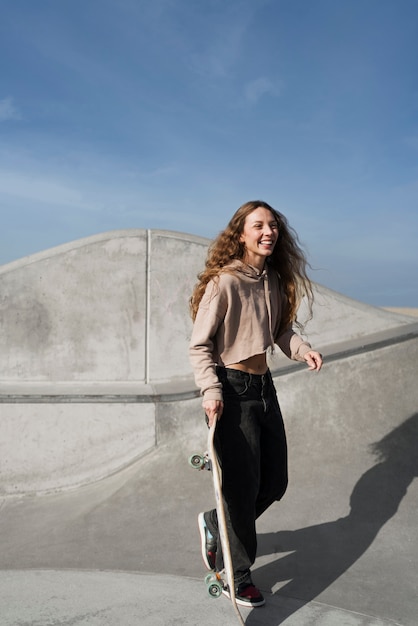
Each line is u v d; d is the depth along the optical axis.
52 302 4.68
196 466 2.35
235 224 2.45
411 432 3.99
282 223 2.61
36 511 3.88
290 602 2.42
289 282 2.67
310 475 3.71
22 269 4.64
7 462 4.23
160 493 3.76
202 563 2.84
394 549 2.86
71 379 4.70
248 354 2.36
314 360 2.50
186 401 4.30
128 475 4.05
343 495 3.43
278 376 4.39
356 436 4.05
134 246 4.80
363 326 5.00
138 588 2.59
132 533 3.28
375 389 4.35
